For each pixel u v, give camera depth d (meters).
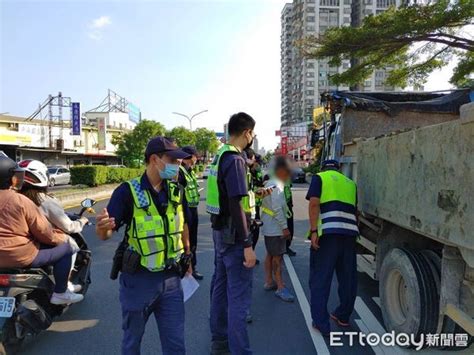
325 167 4.54
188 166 5.77
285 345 4.02
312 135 9.63
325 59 13.44
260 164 5.60
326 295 4.21
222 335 3.82
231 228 3.36
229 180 3.23
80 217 4.83
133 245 2.80
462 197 2.53
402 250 3.70
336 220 4.14
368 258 5.54
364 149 4.57
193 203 5.81
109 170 27.38
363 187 4.58
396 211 3.58
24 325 3.58
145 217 2.77
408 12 11.58
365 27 12.41
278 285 5.42
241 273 3.37
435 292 3.35
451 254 3.03
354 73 13.70
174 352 2.90
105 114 74.25
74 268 4.89
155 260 2.78
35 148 45.03
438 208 2.82
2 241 3.55
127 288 2.80
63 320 4.64
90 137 59.28
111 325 4.51
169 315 2.91
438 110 7.36
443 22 11.19
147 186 2.80
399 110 7.31
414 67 13.59
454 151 2.61
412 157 3.25
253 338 4.19
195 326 4.52
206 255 7.92
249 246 3.26
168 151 2.76
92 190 20.80
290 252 7.89
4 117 49.41
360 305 5.04
